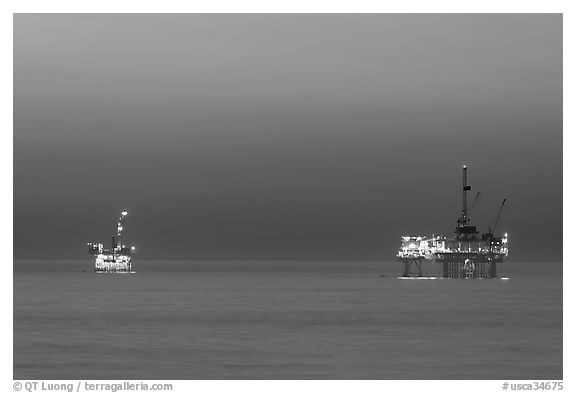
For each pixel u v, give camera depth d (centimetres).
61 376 14588
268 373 14912
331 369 15288
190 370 15212
